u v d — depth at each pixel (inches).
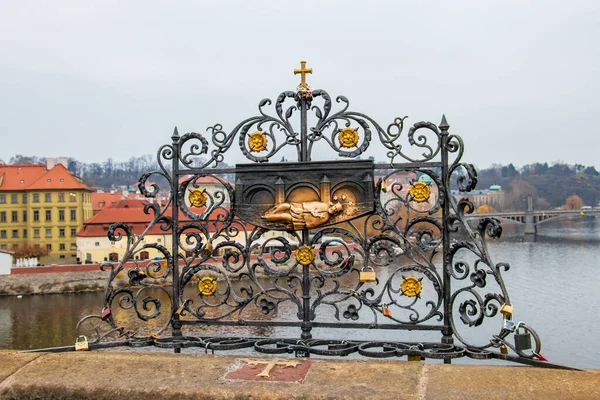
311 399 146.0
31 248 2479.1
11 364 169.3
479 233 180.5
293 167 193.5
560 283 1397.6
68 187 2588.6
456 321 882.8
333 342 193.6
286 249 197.0
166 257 205.0
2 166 2657.5
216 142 200.5
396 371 155.9
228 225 200.7
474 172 178.9
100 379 159.8
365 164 189.9
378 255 191.8
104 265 204.4
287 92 196.7
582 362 802.8
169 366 164.9
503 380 147.3
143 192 204.8
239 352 321.1
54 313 1449.3
